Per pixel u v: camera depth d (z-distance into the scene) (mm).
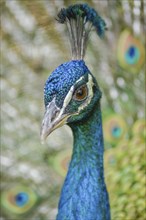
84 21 5352
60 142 10305
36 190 9977
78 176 5527
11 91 10625
